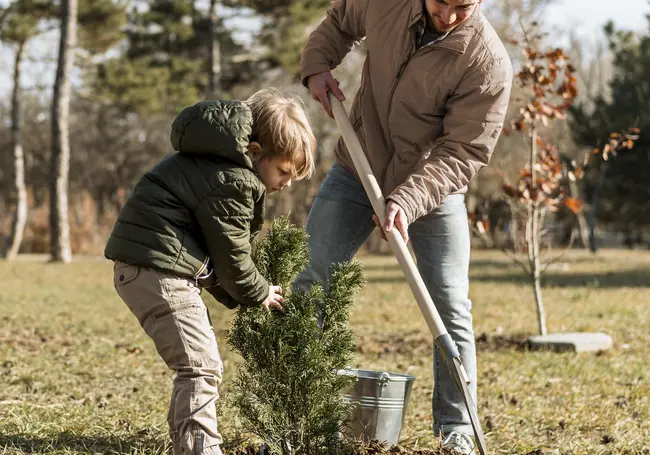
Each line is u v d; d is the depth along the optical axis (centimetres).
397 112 350
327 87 368
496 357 664
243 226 285
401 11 338
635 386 541
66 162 2091
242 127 284
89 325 791
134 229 285
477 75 335
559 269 1777
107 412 410
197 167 285
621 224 3428
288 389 291
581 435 416
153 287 284
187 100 2584
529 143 773
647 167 2514
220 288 306
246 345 295
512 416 454
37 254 3139
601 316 960
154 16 2573
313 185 2847
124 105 2745
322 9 2419
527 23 797
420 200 324
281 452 296
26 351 609
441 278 356
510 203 800
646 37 2303
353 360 302
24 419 378
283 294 305
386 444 327
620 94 2327
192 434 286
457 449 344
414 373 596
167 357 291
